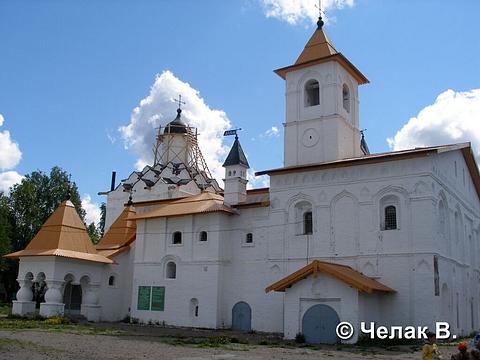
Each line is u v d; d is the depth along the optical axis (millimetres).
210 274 37500
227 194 39281
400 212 30906
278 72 39969
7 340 22812
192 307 38062
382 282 30516
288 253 34688
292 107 38844
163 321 39156
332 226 33125
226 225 38375
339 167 33562
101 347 22406
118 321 42125
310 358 20812
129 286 43781
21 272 39656
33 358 18344
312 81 38906
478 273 41031
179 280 39156
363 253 31547
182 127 70875
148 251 41531
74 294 45406
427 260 29391
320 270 28672
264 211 36875
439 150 30734
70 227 40969
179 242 40406
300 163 37500
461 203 37344
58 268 38344
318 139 37156
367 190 32250
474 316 38406
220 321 36719
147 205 47344
